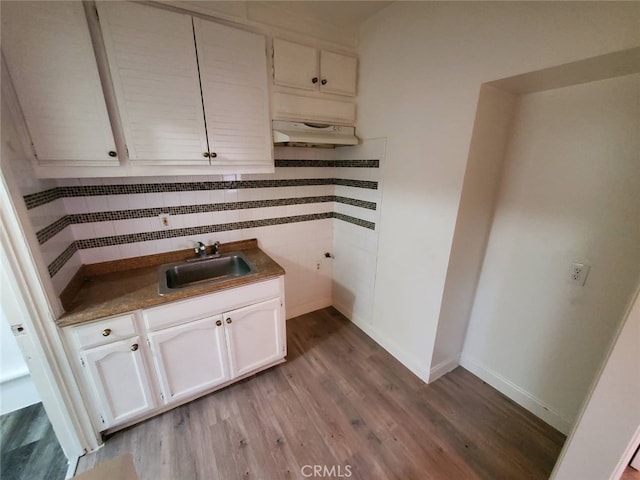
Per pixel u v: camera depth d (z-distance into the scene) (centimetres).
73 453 142
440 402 178
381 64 186
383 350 226
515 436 156
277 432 157
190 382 167
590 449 88
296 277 260
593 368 142
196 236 199
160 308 146
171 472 137
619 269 128
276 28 169
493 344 188
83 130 127
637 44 92
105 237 168
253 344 184
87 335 131
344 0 166
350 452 146
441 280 170
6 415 164
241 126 167
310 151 232
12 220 107
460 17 138
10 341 156
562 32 107
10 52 108
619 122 121
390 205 199
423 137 166
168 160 150
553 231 149
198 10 145
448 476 136
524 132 153
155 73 137
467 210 158
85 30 119
